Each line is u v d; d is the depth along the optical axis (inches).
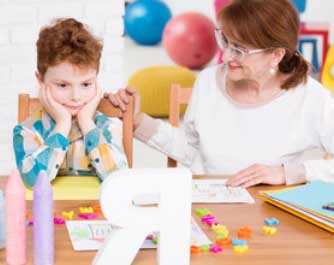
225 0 259.1
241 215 67.0
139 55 287.7
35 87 115.6
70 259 54.7
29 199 70.2
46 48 73.1
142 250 57.6
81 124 77.6
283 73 86.8
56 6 113.2
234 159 87.4
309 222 65.5
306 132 87.1
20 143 77.2
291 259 56.1
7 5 111.9
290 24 80.5
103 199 52.1
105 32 114.3
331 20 283.0
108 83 115.6
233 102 88.4
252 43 79.4
